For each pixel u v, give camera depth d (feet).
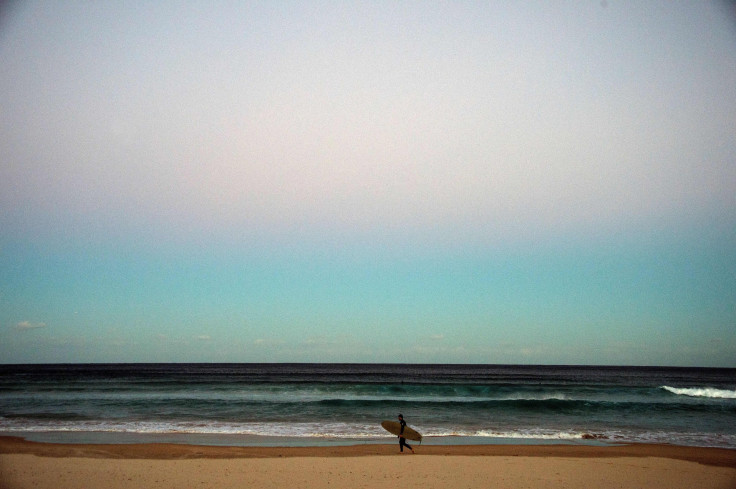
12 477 47.65
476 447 65.16
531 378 250.98
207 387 152.25
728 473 51.19
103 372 280.31
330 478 47.42
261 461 54.44
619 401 118.52
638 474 50.29
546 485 45.78
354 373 305.73
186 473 49.14
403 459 56.08
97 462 53.93
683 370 467.52
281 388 150.00
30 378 200.13
